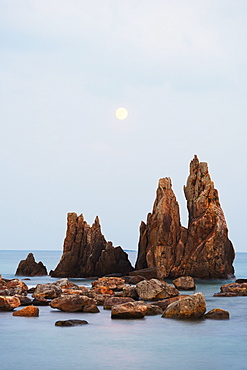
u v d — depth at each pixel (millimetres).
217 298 52875
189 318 35812
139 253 89625
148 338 28047
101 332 29766
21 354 23828
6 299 39719
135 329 30953
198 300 36219
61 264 91000
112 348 25281
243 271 132500
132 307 36375
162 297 47438
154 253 84812
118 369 20969
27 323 33062
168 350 24922
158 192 89688
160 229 84750
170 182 90000
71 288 54250
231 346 26031
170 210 87250
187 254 84438
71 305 39625
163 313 37000
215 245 82812
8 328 31047
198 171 90375
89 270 88875
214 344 26609
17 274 93688
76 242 91938
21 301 43656
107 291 53219
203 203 87250
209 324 33281
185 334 29422
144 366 21594
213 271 82688
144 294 47656
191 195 90188
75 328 31203
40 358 22969
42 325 32219
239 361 22703
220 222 84562
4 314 37531
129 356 23484
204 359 23047
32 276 92250
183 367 21500
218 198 88438
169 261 84438
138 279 71812
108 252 88688
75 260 91000
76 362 22203
